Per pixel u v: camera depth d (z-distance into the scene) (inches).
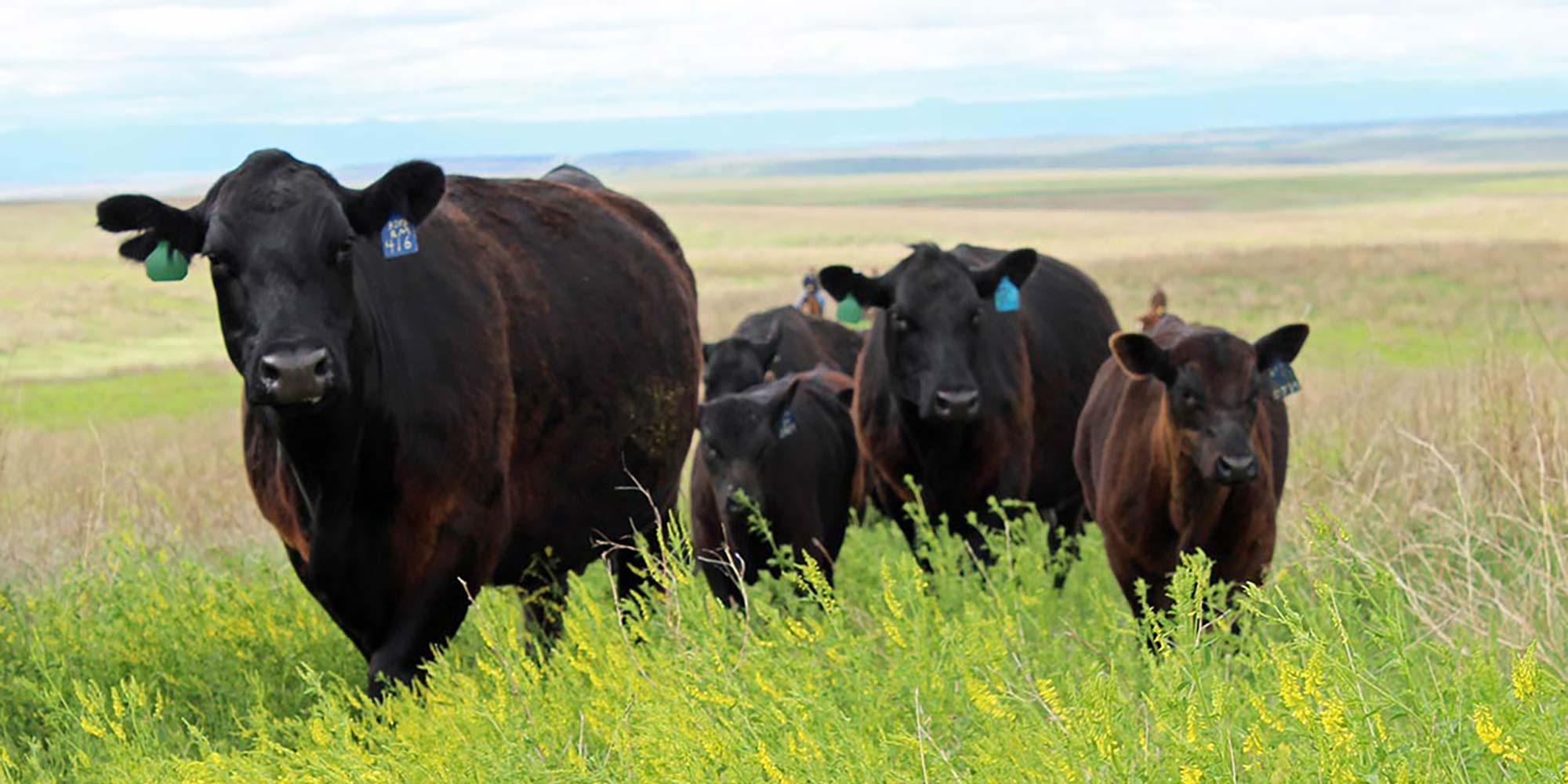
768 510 402.0
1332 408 555.8
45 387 1384.1
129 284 2490.2
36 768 230.2
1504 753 137.3
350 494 250.1
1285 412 357.4
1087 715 155.7
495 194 304.5
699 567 415.5
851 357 642.8
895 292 417.1
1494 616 232.4
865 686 195.9
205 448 743.7
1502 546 308.7
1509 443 353.7
